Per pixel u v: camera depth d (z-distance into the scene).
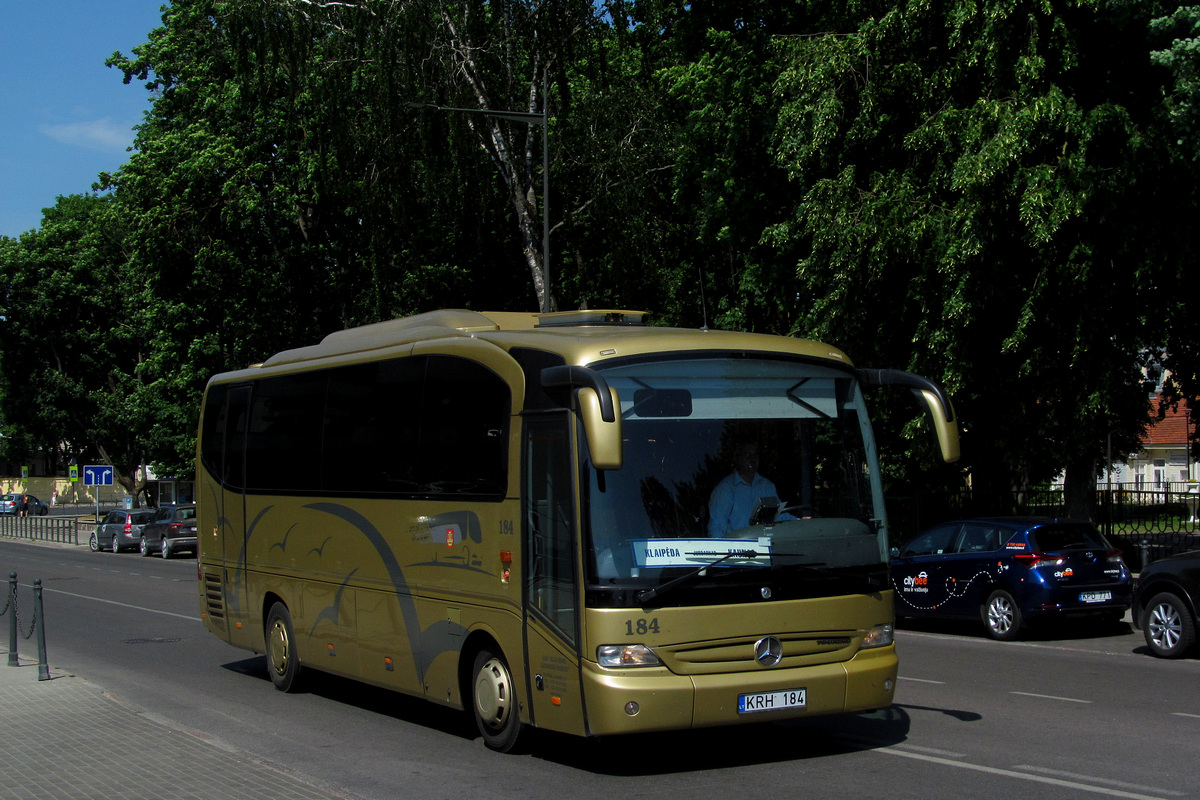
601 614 7.20
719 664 7.37
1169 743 8.55
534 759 8.33
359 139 31.94
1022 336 17.64
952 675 12.03
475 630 8.52
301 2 32.38
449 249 36.53
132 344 63.56
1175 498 22.03
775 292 23.84
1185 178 17.45
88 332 63.53
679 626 7.27
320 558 10.98
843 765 7.91
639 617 7.21
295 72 32.75
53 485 100.25
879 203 18.56
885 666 7.95
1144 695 10.73
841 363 8.37
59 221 70.06
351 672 10.44
